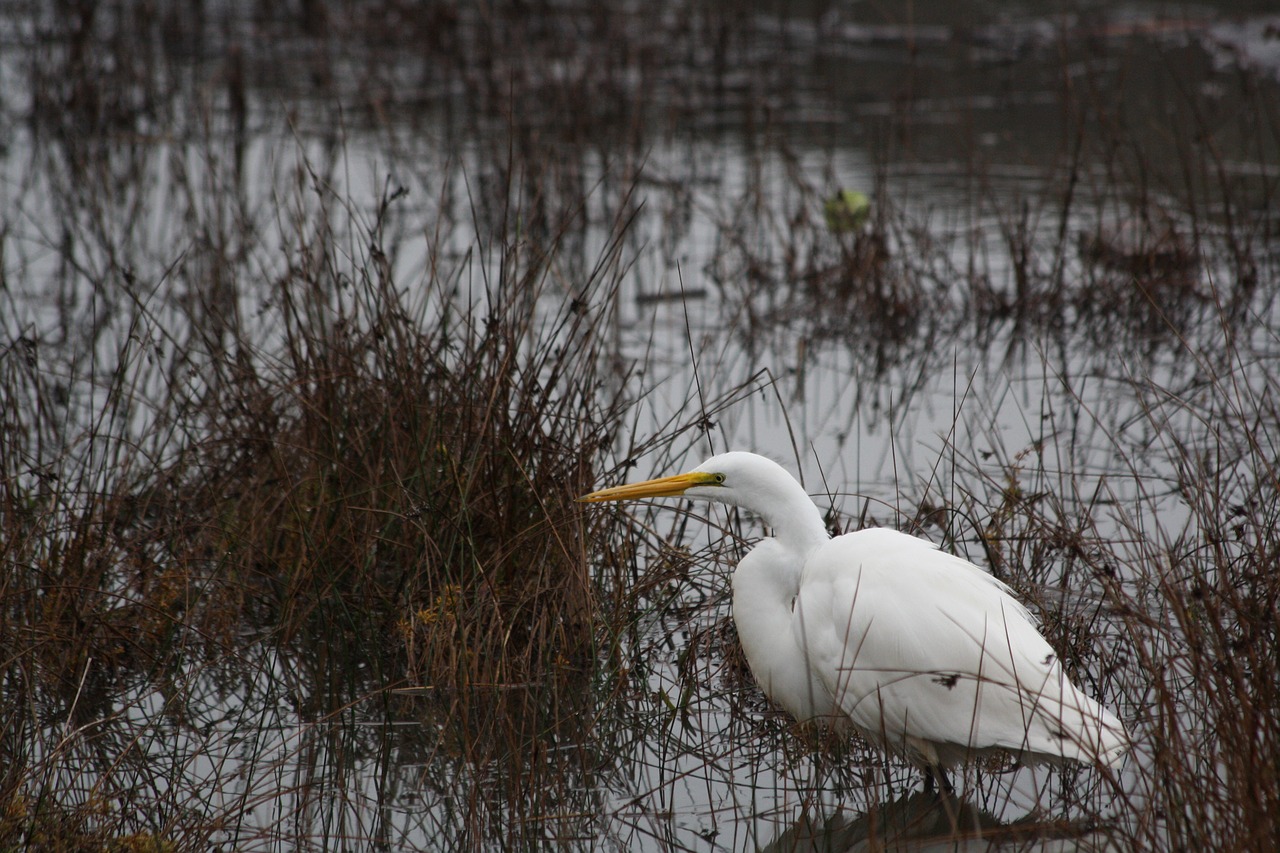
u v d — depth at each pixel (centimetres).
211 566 959
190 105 2320
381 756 786
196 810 712
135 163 2003
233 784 757
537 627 869
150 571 926
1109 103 2250
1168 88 2319
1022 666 661
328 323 1189
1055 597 881
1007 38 2734
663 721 817
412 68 2686
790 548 737
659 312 1533
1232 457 1080
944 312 1546
